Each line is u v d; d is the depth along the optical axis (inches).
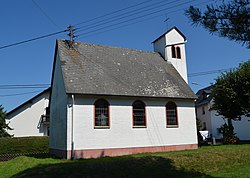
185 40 1151.6
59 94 888.9
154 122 884.6
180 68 1106.7
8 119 1690.5
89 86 812.0
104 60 953.5
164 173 543.5
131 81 908.6
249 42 301.0
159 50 1153.4
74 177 493.0
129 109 852.6
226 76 1145.4
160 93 906.7
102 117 812.0
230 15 293.3
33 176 505.4
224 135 1145.4
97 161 605.9
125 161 583.5
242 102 1078.4
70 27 977.5
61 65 847.1
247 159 685.3
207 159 646.5
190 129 938.1
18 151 1098.7
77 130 767.1
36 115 1717.5
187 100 954.7
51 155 910.4
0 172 642.8
